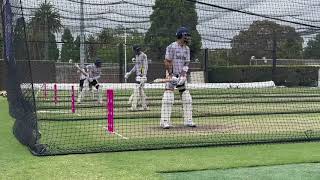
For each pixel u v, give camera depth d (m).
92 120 10.30
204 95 20.28
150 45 24.77
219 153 6.56
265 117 11.18
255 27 24.09
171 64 9.23
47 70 20.00
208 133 8.45
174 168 5.65
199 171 5.55
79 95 15.33
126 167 5.71
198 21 18.70
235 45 26.80
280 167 5.75
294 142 7.48
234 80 31.09
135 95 12.61
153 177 5.26
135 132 8.55
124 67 26.05
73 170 5.55
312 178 5.24
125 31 24.05
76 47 23.98
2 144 7.27
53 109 12.98
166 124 9.11
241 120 10.53
